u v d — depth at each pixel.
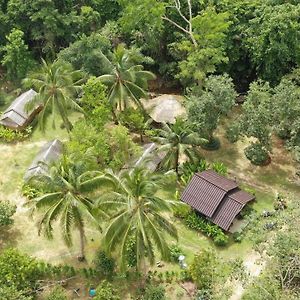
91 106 51.69
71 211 37.34
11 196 49.50
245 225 44.28
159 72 63.53
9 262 39.38
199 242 44.62
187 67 54.50
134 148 49.88
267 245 38.88
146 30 59.28
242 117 49.78
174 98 56.19
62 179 36.91
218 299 37.06
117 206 35.91
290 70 56.28
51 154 50.84
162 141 48.50
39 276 41.97
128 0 55.81
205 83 53.03
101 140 48.28
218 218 44.62
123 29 58.75
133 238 41.00
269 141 50.16
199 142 48.09
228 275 39.25
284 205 46.41
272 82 57.00
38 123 54.16
